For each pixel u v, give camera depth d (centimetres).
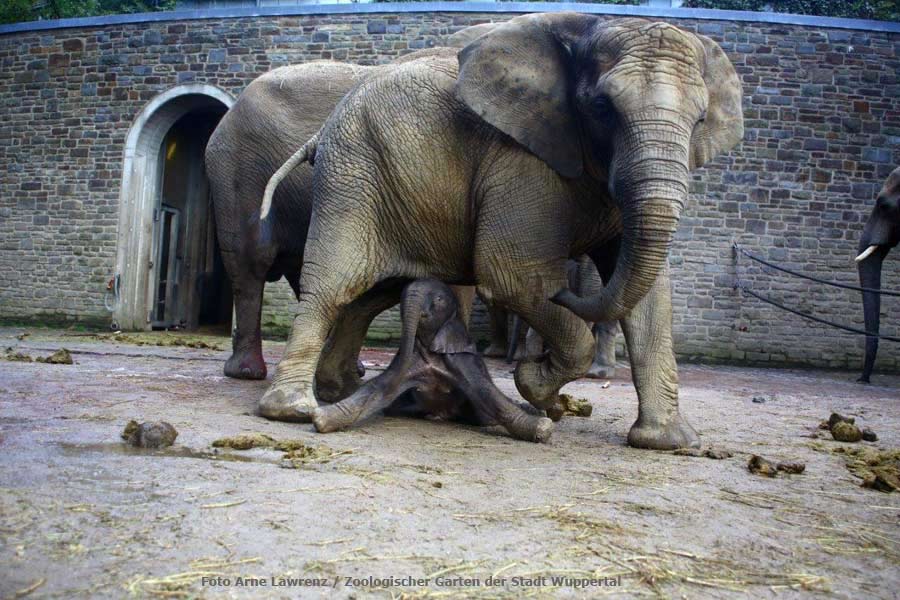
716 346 1488
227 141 657
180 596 186
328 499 275
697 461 388
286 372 467
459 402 471
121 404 484
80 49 1684
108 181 1669
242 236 657
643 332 425
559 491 307
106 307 1661
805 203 1497
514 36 420
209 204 2086
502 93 419
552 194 427
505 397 443
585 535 249
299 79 641
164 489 277
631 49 374
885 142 1502
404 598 192
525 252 427
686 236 1495
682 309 1491
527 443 418
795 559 239
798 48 1500
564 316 430
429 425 464
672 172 355
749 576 221
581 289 908
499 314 1264
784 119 1498
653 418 421
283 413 453
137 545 218
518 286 432
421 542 234
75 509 247
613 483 326
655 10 1506
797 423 593
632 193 360
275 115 636
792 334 1485
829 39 1498
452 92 453
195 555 212
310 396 464
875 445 490
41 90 1703
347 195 473
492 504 282
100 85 1673
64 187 1689
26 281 1700
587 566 221
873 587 218
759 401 771
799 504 308
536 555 228
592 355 444
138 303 1681
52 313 1686
